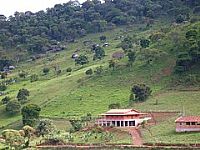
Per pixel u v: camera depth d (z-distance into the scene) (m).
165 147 197.50
